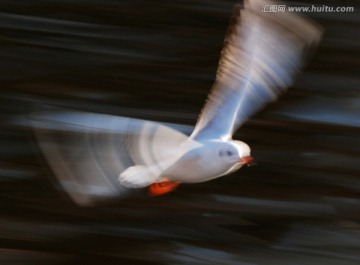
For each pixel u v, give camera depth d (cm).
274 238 1102
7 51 1753
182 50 1817
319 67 1714
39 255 1048
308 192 1215
